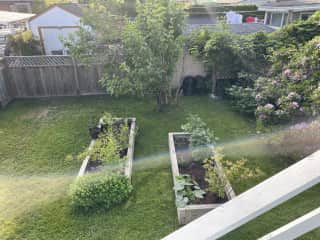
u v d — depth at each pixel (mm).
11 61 7277
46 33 11750
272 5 13062
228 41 6961
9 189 3582
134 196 3404
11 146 4785
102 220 3018
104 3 5750
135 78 5543
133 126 5191
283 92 4707
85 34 5871
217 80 7641
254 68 7137
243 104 6094
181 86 7879
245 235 2750
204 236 1425
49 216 3088
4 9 23031
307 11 11477
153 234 2811
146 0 5586
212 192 3162
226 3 24875
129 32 5344
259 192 1436
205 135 3918
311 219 1425
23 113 6426
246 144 4723
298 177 1367
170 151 4289
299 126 3953
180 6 5973
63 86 7762
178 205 2881
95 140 4719
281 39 7113
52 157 4414
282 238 1512
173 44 5715
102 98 7582
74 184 3352
